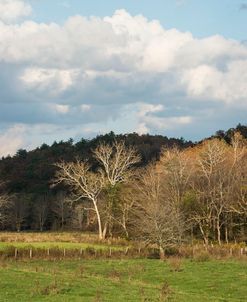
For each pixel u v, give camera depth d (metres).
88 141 196.00
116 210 87.44
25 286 32.47
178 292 34.44
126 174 90.31
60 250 59.75
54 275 39.72
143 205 77.38
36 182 161.12
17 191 156.12
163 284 37.94
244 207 81.56
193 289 36.62
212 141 98.81
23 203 136.38
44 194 147.62
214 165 88.31
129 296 29.73
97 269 47.16
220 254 59.56
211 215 84.69
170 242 62.81
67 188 150.62
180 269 46.81
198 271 45.47
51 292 29.98
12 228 135.00
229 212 83.56
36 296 28.80
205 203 85.50
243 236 82.31
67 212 136.25
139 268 47.62
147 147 163.75
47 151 191.38
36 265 49.81
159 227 61.06
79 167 89.75
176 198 84.56
